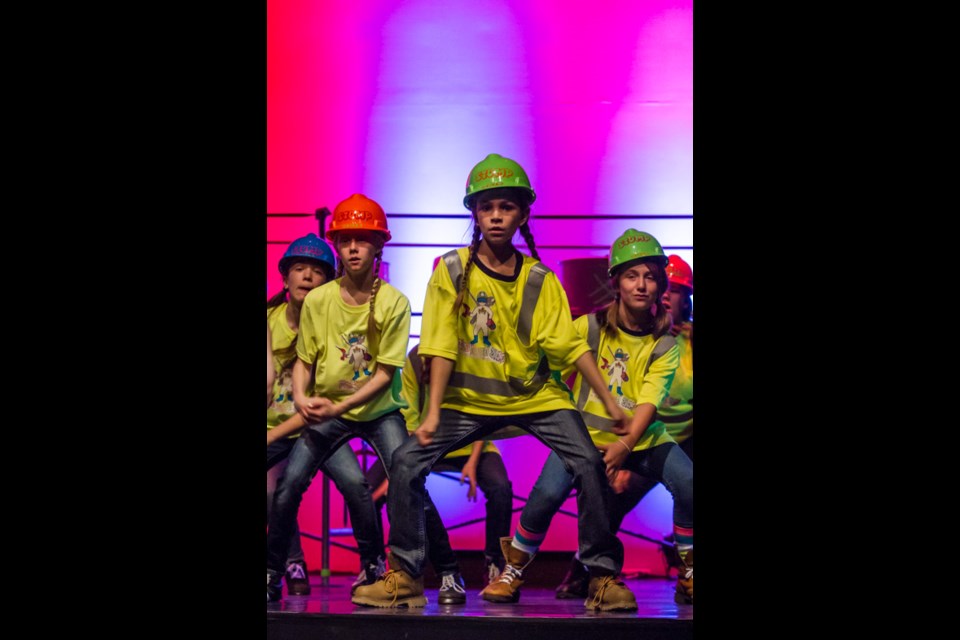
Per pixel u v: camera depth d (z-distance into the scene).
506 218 4.24
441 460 4.46
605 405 4.29
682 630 3.79
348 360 4.33
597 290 4.34
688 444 4.32
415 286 4.33
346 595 4.38
